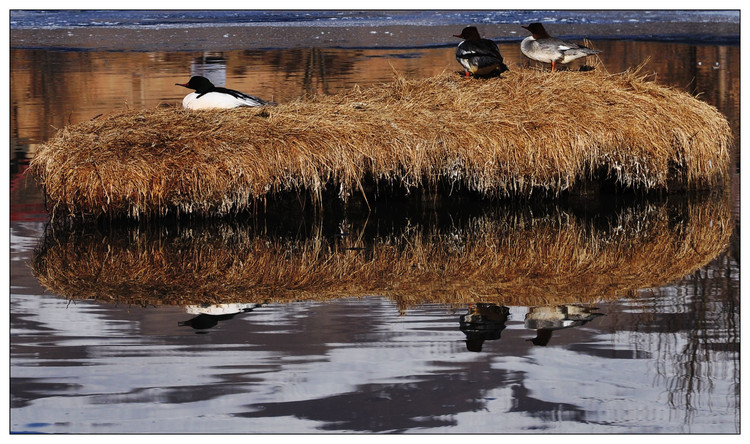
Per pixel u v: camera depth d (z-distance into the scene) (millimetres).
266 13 35781
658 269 9383
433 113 12109
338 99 13141
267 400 6277
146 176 10758
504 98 12648
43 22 31766
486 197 12016
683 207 12031
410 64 21250
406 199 11883
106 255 9961
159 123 11602
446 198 11969
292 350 7129
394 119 11844
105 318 7941
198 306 8266
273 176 11156
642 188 12445
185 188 10914
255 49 24734
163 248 10250
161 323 7793
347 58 22594
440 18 33344
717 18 31578
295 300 8438
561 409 6148
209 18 33906
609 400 6293
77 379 6613
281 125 11547
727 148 13297
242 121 11625
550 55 13336
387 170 11438
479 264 9625
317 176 11195
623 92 12789
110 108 16562
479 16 33781
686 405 6168
